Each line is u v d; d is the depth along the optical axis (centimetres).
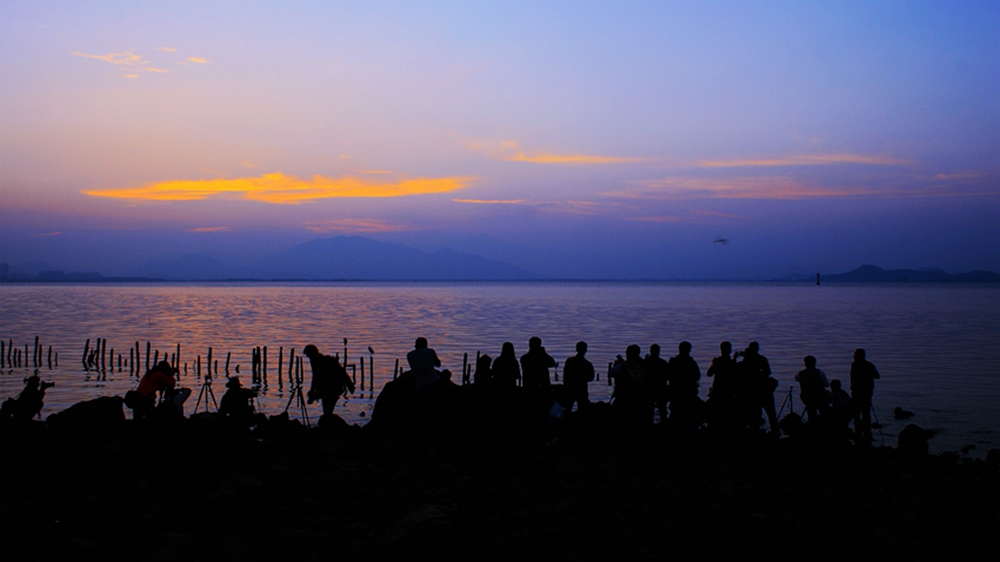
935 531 805
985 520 857
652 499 908
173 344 4622
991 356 3762
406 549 583
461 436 1302
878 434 1884
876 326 6056
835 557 689
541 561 647
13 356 3794
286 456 1106
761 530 789
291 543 629
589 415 1392
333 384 1448
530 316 7606
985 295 16075
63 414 1075
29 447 988
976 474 1228
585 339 4822
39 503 733
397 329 5781
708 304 10819
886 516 860
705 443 1339
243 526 708
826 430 1518
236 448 962
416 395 1318
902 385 2764
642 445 1301
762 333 5322
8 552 580
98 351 3662
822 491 998
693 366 1422
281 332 5525
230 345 4566
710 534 724
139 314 8150
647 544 734
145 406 1376
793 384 2770
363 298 13912
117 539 651
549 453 1173
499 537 692
